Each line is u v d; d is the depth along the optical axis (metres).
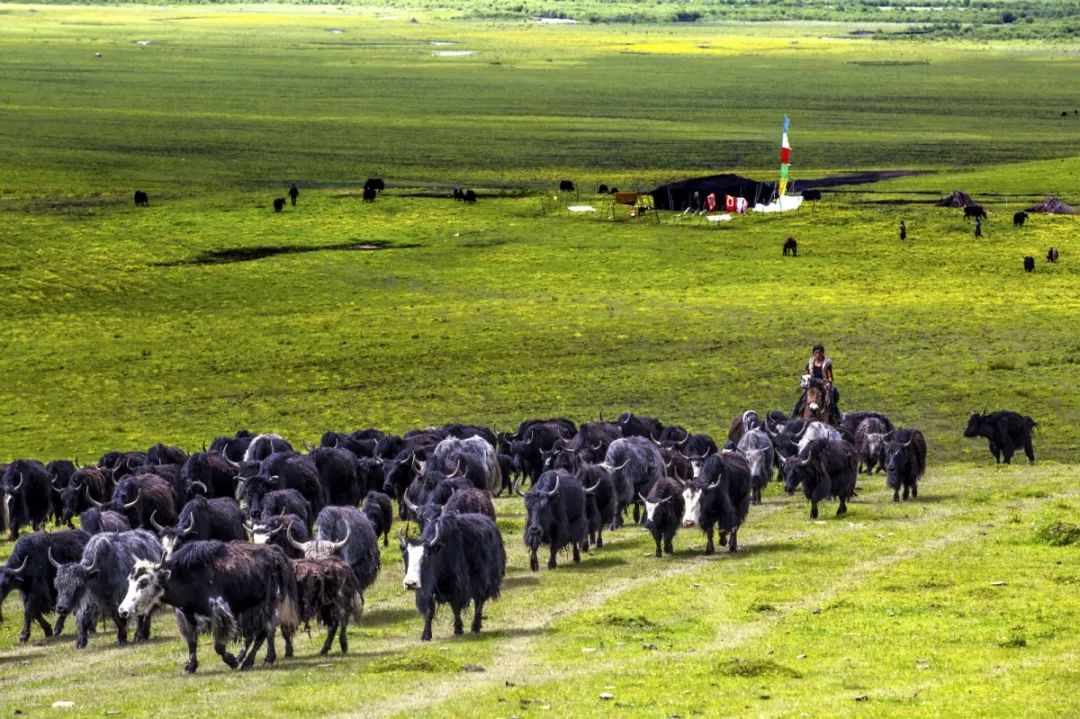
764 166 167.12
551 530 31.66
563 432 45.97
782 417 47.31
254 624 23.89
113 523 30.73
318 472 38.56
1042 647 23.75
